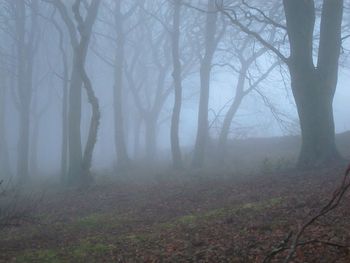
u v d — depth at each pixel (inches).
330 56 703.7
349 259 294.5
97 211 649.0
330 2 701.3
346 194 468.1
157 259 365.4
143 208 616.1
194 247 380.5
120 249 410.9
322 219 392.2
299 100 711.1
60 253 422.9
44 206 734.5
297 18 703.1
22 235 528.1
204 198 617.3
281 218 424.5
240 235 391.2
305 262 302.8
